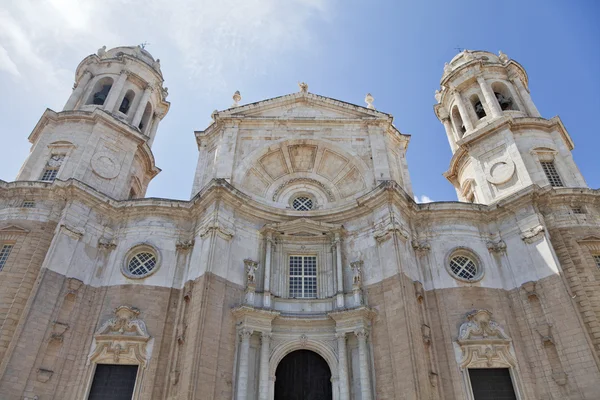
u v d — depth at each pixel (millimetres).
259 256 23141
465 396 18781
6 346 18234
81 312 20312
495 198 25703
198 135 29562
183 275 22141
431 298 21547
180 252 22828
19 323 18297
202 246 21750
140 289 21312
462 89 32281
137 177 28734
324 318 20922
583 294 20141
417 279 21594
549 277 20469
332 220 24672
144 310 20703
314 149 28000
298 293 22938
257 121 28156
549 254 20875
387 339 19578
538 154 26406
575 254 21375
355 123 28344
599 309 19734
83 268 21359
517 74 31531
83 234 21922
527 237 21953
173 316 20938
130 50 34156
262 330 20141
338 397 19438
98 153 25906
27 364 17797
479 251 22891
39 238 21281
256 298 21469
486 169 26844
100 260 22094
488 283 21797
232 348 19594
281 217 24625
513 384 19141
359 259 22672
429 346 19688
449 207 23922
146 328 20219
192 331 19016
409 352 18344
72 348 19328
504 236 23078
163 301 21172
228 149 26719
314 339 20828
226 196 22938
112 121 27266
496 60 33625
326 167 28250
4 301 19359
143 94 31375
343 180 27594
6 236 21344
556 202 23141
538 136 27109
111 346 19391
